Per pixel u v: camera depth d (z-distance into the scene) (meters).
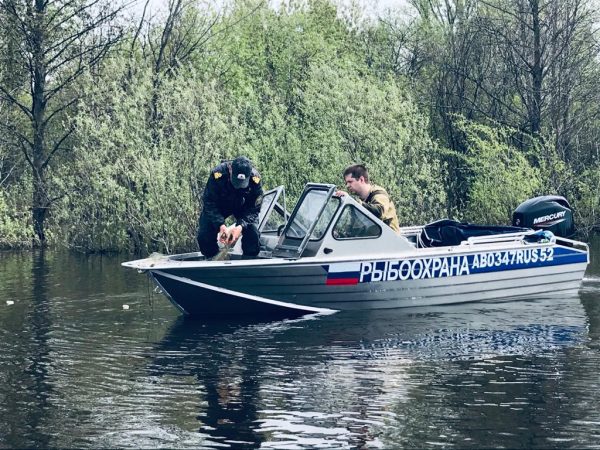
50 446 7.39
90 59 27.11
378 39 36.72
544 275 14.12
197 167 22.22
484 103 31.56
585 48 28.38
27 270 18.80
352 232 12.98
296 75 33.97
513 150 25.84
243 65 35.25
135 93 23.42
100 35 27.19
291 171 23.77
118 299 14.41
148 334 11.59
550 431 7.65
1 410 8.34
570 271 14.34
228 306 12.73
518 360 10.08
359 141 24.11
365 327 11.95
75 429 7.79
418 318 12.55
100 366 9.93
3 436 7.63
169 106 23.22
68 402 8.57
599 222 26.08
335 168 23.64
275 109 24.02
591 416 8.04
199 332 11.70
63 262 20.56
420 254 13.17
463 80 30.95
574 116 28.88
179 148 22.31
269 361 10.08
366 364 9.92
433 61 32.97
